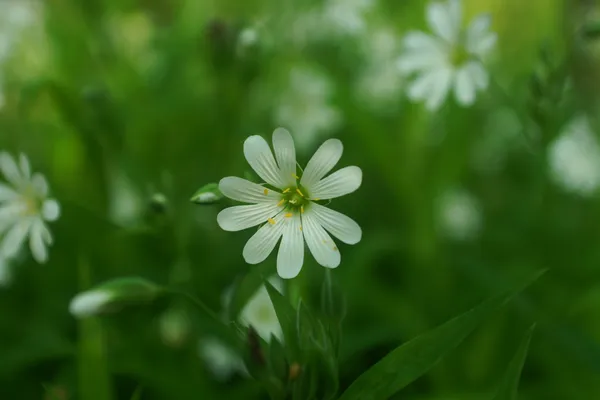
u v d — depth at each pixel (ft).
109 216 1.16
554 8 1.25
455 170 1.14
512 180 1.43
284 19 1.53
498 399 0.80
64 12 1.38
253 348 0.80
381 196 1.34
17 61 1.38
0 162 0.97
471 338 1.09
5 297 1.18
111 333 1.07
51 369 1.14
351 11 1.45
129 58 1.48
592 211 1.31
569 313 1.06
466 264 1.10
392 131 1.34
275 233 0.81
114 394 1.09
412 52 1.06
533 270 1.13
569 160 1.36
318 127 1.44
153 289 0.85
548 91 1.01
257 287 0.91
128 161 1.11
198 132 1.25
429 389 1.10
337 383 0.80
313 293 1.09
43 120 1.22
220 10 1.51
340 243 1.23
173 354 1.10
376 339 1.07
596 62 1.29
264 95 1.44
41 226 0.96
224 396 1.05
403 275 1.21
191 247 1.13
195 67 1.33
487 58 1.35
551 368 1.07
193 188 1.19
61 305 1.16
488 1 1.48
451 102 1.13
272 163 0.81
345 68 1.48
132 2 1.63
